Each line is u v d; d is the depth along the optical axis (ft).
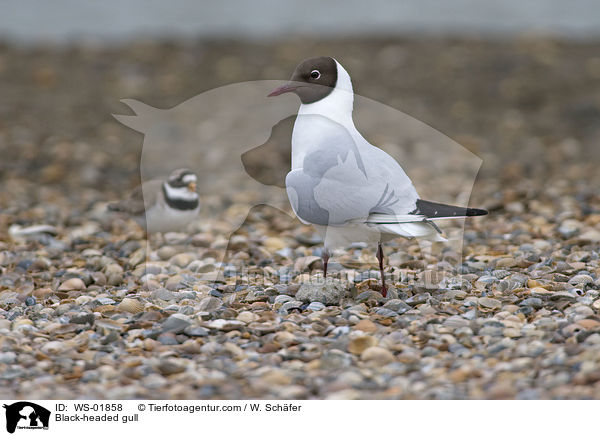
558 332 26.86
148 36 98.58
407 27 105.29
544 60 85.15
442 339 26.73
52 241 42.57
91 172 59.47
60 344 27.20
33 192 54.90
